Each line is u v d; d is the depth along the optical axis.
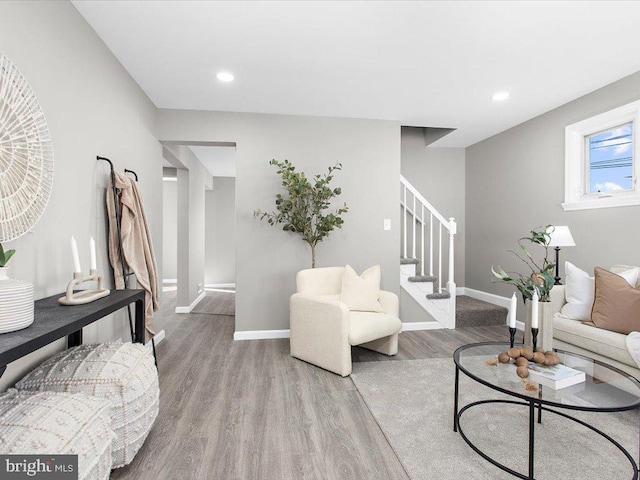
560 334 2.40
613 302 2.18
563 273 3.26
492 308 3.93
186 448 1.61
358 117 3.58
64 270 1.77
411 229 4.68
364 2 1.81
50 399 1.19
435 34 2.11
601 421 1.90
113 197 2.19
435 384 2.34
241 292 3.40
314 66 2.52
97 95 2.12
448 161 4.80
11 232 1.36
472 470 1.48
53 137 1.67
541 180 3.52
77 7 1.86
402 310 3.72
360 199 3.60
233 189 7.41
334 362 2.49
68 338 1.81
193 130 3.35
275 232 3.45
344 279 2.93
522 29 2.05
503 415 1.94
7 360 0.94
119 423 1.38
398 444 1.65
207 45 2.24
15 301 1.12
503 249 4.08
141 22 1.99
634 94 2.62
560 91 2.95
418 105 3.26
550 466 1.50
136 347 1.67
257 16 1.94
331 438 1.71
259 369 2.59
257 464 1.51
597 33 2.10
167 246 7.45
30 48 1.50
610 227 2.82
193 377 2.44
